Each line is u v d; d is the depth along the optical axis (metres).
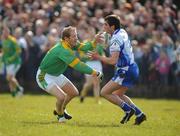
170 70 69.81
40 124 39.38
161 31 72.00
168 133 36.91
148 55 70.62
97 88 60.72
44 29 74.06
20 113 46.53
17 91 66.75
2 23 76.25
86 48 40.75
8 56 66.00
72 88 40.84
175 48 70.06
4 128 37.19
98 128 37.81
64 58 39.06
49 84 40.22
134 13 74.44
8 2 78.94
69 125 39.06
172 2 77.69
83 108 53.06
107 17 39.66
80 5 77.00
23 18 76.19
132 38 71.69
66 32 39.53
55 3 77.44
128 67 39.31
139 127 39.00
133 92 71.69
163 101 65.44
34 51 73.31
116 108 53.56
